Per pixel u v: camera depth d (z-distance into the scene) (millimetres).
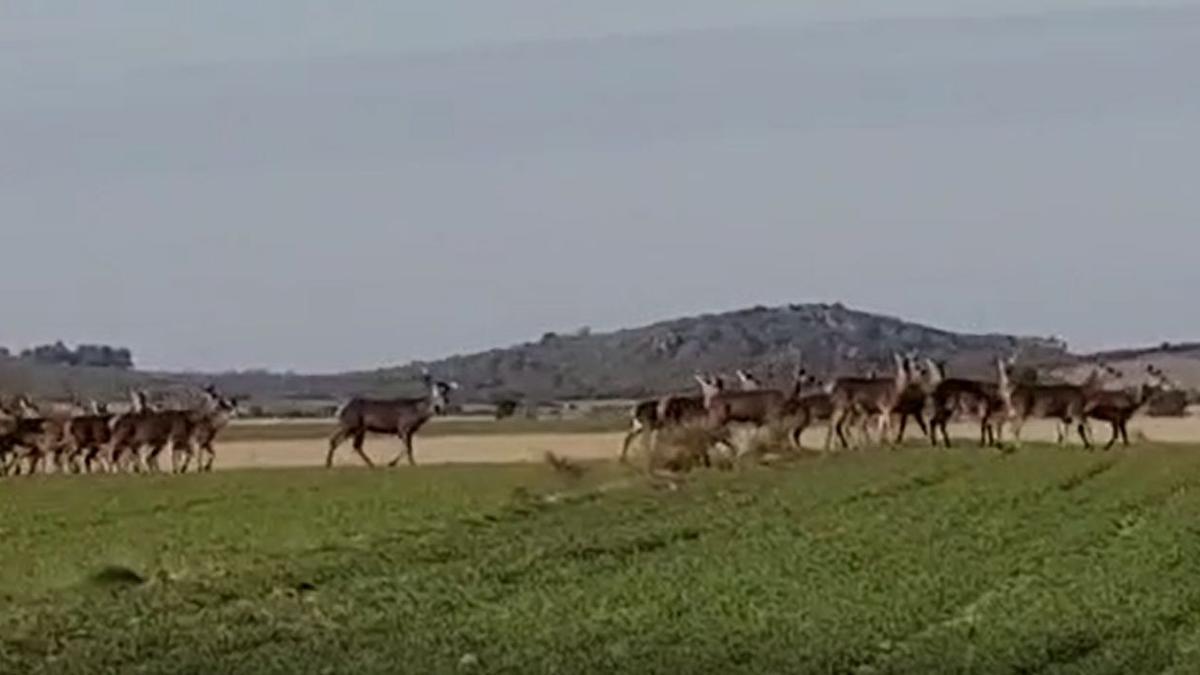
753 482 57094
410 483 63000
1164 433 85750
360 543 42625
